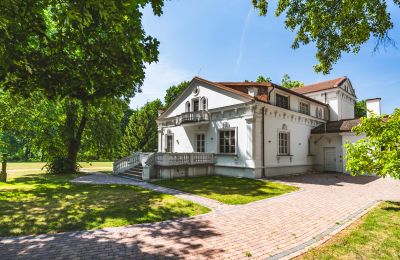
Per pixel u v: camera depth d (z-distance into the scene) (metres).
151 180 14.19
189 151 20.80
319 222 6.27
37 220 6.27
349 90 28.98
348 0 6.75
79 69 5.57
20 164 31.86
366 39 7.10
